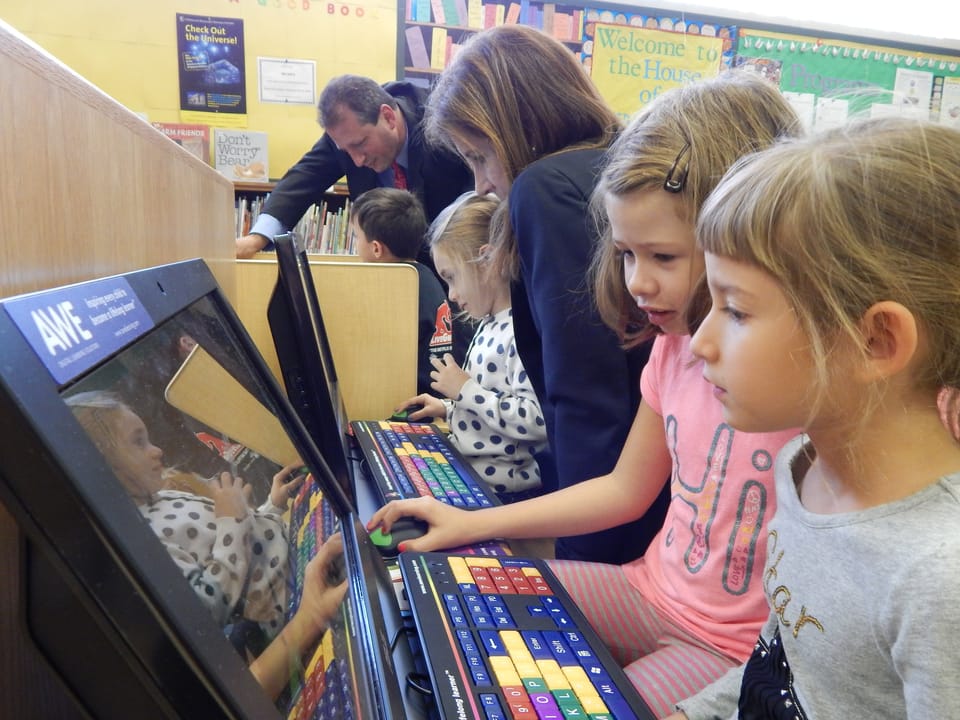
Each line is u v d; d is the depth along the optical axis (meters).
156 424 0.32
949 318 0.38
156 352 0.36
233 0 3.41
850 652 0.45
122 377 0.30
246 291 1.16
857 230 0.38
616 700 0.51
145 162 0.59
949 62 4.25
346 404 1.32
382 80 3.64
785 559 0.52
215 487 0.37
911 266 0.38
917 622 0.39
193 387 0.41
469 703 0.48
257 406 0.54
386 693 0.45
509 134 1.01
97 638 0.22
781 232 0.39
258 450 0.49
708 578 0.73
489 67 1.01
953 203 0.38
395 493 0.87
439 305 1.64
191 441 0.37
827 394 0.40
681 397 0.79
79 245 0.43
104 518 0.21
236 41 3.44
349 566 0.57
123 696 0.22
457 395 1.25
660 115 0.68
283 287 0.85
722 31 3.99
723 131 0.64
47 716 0.35
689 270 0.64
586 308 0.89
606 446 0.91
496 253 1.15
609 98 3.94
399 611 0.61
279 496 0.48
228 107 3.48
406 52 3.72
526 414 1.18
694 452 0.76
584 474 0.92
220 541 0.34
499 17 3.79
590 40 3.86
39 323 0.24
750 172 0.42
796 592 0.50
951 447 0.41
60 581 0.22
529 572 0.68
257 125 3.53
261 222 2.41
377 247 1.83
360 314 1.30
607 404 0.91
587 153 0.96
